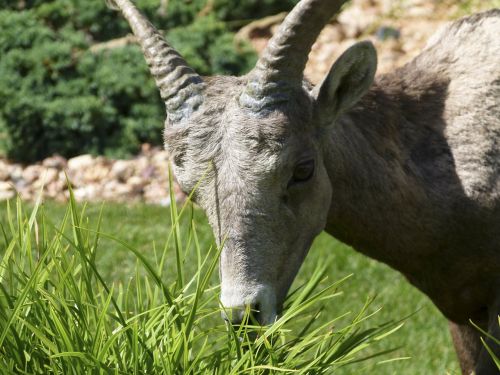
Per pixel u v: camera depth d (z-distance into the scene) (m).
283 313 10.87
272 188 10.34
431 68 12.71
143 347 10.12
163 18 28.47
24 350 10.28
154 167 25.08
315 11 10.59
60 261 11.09
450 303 12.70
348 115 11.75
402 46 28.27
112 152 25.84
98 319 10.44
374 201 11.81
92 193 24.28
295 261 10.73
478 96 12.31
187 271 18.73
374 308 17.83
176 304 10.40
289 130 10.52
